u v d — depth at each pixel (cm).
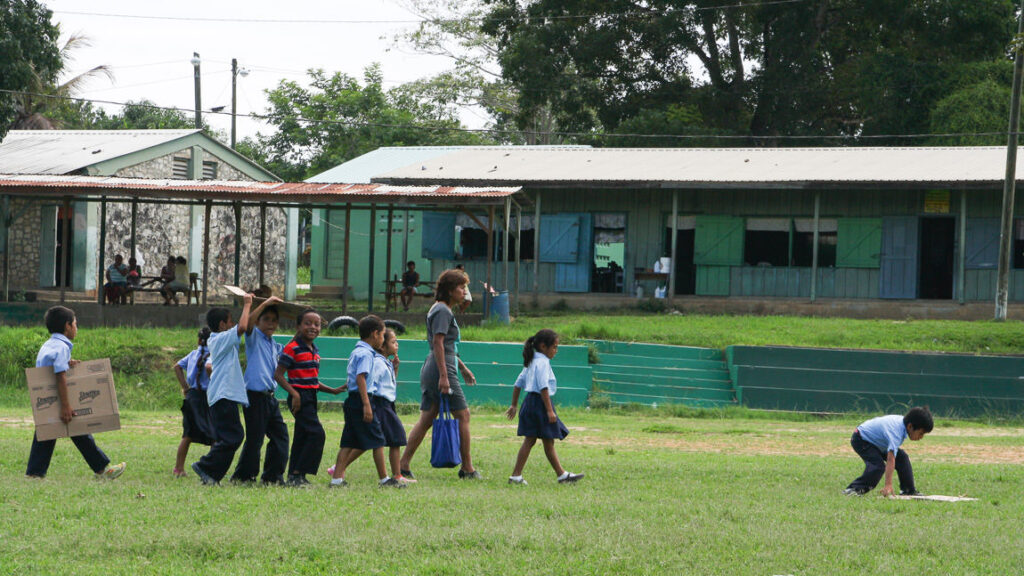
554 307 5294
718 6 7562
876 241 4988
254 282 6066
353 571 1131
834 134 8206
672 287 5050
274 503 1462
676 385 3784
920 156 5350
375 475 1852
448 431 1800
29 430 2598
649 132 7606
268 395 1677
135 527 1298
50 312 1719
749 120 8212
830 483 1872
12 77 5116
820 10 7588
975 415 3491
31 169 5219
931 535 1341
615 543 1255
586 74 7975
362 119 9762
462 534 1278
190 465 1934
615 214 5362
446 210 4991
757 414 3478
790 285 5103
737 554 1227
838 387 3628
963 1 7100
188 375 1806
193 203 4619
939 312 4841
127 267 4741
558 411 3466
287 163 9925
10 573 1086
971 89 7050
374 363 1694
